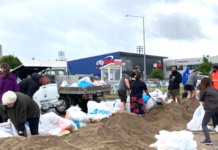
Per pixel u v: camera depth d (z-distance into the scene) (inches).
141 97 366.0
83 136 242.7
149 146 235.9
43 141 169.0
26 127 238.2
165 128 314.2
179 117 357.7
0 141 178.5
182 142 212.2
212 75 401.1
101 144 219.5
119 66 985.5
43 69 462.9
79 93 446.9
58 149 164.9
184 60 2421.3
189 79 493.0
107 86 514.6
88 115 347.9
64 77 543.5
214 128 300.5
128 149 217.6
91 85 474.9
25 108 206.5
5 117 217.3
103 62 1817.2
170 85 467.2
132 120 284.8
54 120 282.4
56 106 435.8
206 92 258.7
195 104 451.5
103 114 347.9
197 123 301.6
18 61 1619.1
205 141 251.1
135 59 2137.1
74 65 2015.3
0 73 268.8
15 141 174.2
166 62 2506.2
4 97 199.3
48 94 409.7
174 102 404.8
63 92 453.4
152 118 357.7
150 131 284.0
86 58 1942.7
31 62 2230.6
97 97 492.1
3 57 1609.3
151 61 2362.2
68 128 284.5
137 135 262.4
